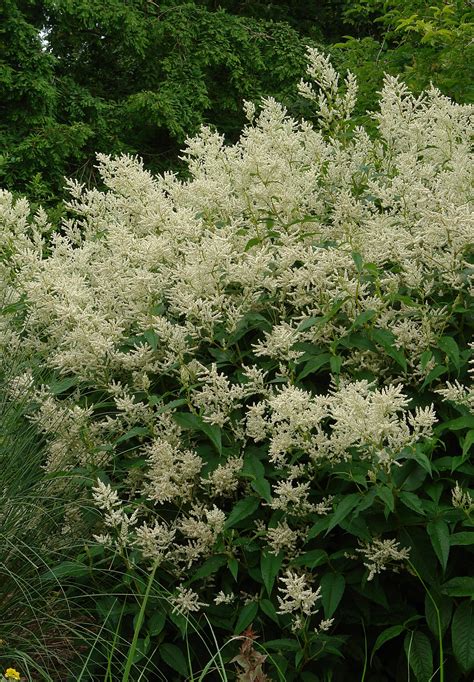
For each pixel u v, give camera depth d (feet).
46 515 13.01
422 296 12.55
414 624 11.64
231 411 12.61
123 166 16.34
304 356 12.67
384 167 17.37
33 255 14.83
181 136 50.24
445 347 11.90
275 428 11.89
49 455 13.89
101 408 14.30
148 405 12.66
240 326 13.06
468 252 13.17
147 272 13.29
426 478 11.42
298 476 11.79
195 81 51.16
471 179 14.99
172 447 12.66
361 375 12.62
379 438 10.48
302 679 11.35
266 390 12.41
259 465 11.98
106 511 12.98
